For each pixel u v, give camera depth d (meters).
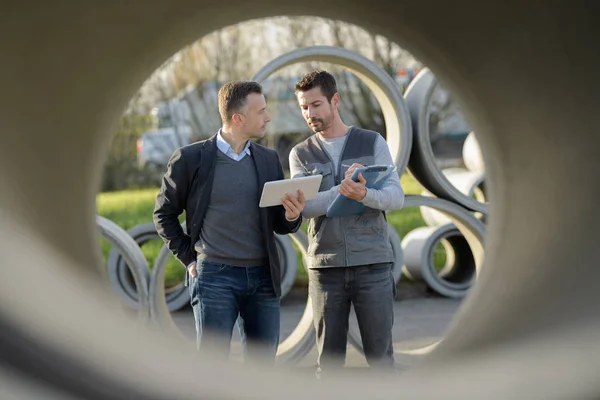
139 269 6.17
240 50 20.42
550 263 3.97
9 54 3.81
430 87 6.75
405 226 13.47
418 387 3.11
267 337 4.45
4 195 3.38
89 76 4.95
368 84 6.59
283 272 8.36
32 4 3.95
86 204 4.80
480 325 3.96
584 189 4.07
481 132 5.72
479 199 9.24
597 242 3.73
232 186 4.33
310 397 2.93
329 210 4.43
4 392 2.21
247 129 4.33
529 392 2.75
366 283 4.59
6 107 3.75
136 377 2.64
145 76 6.05
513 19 4.75
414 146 6.93
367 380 3.27
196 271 4.39
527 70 4.79
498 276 4.45
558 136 4.47
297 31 19.56
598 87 4.05
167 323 6.27
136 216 16.67
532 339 3.38
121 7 4.96
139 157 21.53
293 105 19.67
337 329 4.67
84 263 4.32
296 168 4.75
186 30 5.91
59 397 2.32
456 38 5.45
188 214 4.39
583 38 4.14
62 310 2.86
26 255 3.12
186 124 21.45
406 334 7.27
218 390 2.81
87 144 4.99
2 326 2.42
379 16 5.90
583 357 2.92
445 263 10.69
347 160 4.64
